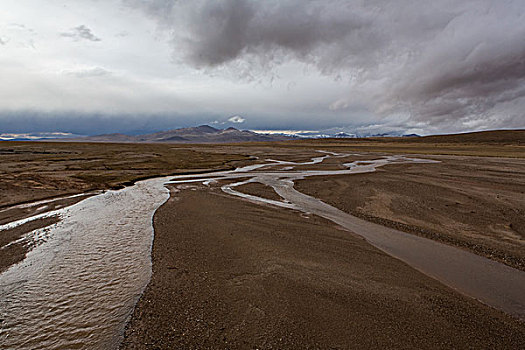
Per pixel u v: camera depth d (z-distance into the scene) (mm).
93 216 13195
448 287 6973
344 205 15547
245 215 13453
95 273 7633
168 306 6133
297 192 19500
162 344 5012
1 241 9938
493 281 7281
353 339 5129
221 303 6230
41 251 9094
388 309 6023
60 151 57062
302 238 10383
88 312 5969
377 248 9492
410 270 7883
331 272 7707
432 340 5125
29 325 5602
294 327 5434
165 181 24766
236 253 8984
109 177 25172
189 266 8062
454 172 27203
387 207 14742
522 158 44312
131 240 10109
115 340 5152
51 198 17031
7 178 21953
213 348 4902
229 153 66250
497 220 12039
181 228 11453
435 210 13859
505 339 5191
